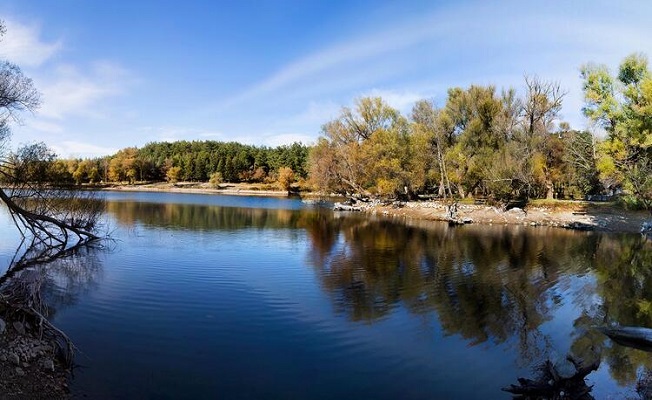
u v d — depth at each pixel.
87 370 9.91
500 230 40.47
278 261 23.69
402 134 63.62
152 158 147.62
